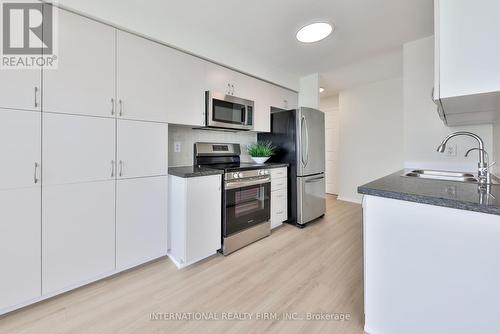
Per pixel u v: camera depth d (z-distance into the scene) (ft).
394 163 12.94
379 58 9.52
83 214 5.35
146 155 6.38
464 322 3.20
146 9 6.12
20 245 4.60
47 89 4.79
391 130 12.99
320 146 10.94
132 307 4.89
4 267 4.46
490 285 2.99
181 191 6.54
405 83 8.07
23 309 4.75
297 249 7.78
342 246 8.02
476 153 6.68
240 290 5.51
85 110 5.28
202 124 7.71
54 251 5.00
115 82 5.74
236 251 7.65
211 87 7.94
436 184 4.45
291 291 5.47
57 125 4.93
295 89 11.55
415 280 3.61
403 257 3.71
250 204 8.23
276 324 4.44
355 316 4.64
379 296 4.00
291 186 10.22
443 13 3.30
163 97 6.68
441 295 3.38
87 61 5.29
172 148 8.26
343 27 7.15
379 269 3.98
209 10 6.31
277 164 9.50
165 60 6.70
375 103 13.58
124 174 5.97
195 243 6.70
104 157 5.61
